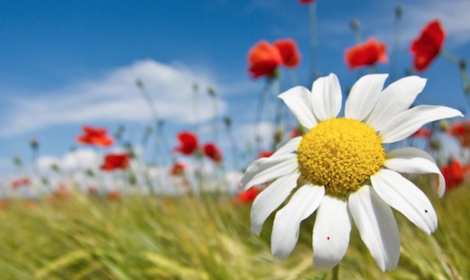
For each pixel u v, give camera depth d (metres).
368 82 0.28
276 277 0.50
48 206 0.89
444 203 0.55
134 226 0.71
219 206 0.82
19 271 0.59
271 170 0.27
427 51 0.60
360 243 0.52
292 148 0.27
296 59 0.72
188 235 0.60
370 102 0.27
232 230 0.71
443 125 0.63
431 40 0.60
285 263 0.54
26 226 0.82
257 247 0.65
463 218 0.50
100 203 0.91
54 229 0.72
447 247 0.46
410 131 0.25
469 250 0.44
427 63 0.61
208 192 0.86
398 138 0.25
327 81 0.29
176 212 0.78
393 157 0.25
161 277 0.53
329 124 0.26
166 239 0.65
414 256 0.43
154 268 0.54
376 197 0.23
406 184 0.23
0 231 0.78
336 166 0.25
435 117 0.24
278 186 0.25
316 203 0.24
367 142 0.25
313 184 0.25
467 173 0.62
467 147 0.65
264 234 0.68
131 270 0.55
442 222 0.50
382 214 0.23
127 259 0.57
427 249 0.45
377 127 0.26
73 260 0.58
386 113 0.26
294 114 0.28
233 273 0.52
